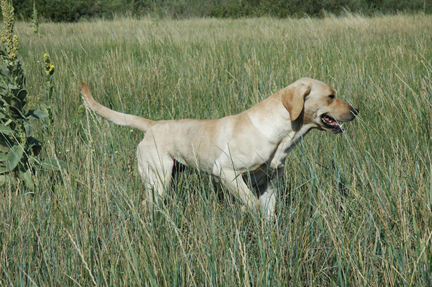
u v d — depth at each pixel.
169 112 4.55
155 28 13.25
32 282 2.09
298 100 2.89
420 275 2.02
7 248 2.37
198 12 23.83
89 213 2.59
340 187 2.99
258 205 2.95
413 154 3.01
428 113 3.58
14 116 3.18
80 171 3.24
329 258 2.37
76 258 2.28
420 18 12.62
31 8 19.84
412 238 2.32
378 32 10.23
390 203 2.53
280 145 3.07
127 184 3.09
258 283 2.04
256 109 3.10
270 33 10.39
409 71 5.36
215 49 7.95
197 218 2.56
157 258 2.16
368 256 2.22
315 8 19.55
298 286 2.17
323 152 3.52
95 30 13.63
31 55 7.95
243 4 22.41
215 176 3.24
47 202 2.76
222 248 2.29
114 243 2.40
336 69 5.89
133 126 3.62
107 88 5.72
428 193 2.47
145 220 2.59
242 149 3.05
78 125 4.22
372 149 3.30
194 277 2.18
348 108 3.00
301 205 2.89
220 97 5.15
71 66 6.87
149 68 6.24
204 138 3.24
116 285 2.12
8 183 3.16
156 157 3.44
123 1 23.78
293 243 2.32
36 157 3.38
